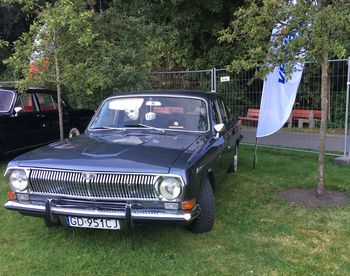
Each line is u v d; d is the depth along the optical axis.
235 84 13.10
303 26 5.46
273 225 5.07
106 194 4.12
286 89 7.61
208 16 16.11
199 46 17.38
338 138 12.24
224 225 5.08
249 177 7.46
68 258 4.21
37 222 5.21
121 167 4.07
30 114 8.74
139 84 10.09
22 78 8.81
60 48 7.96
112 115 5.66
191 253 4.31
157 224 4.07
